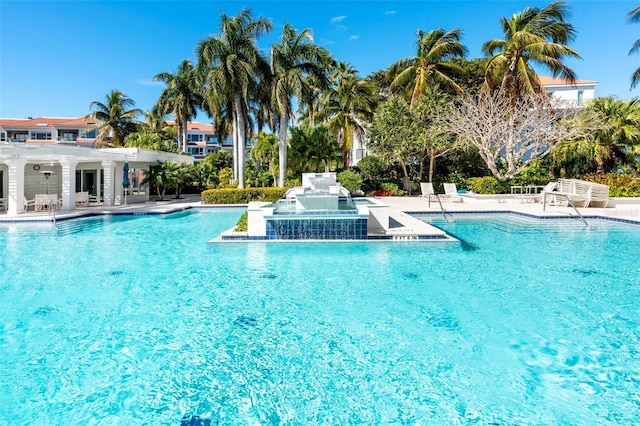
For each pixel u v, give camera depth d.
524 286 6.70
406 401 3.40
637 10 19.77
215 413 3.26
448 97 26.95
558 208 17.27
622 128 22.45
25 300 6.07
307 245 10.17
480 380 3.73
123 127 37.84
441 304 5.80
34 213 17.08
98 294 6.37
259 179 29.81
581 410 3.26
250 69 22.11
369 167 28.23
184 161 29.66
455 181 27.89
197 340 4.63
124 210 18.42
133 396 3.50
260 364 4.05
